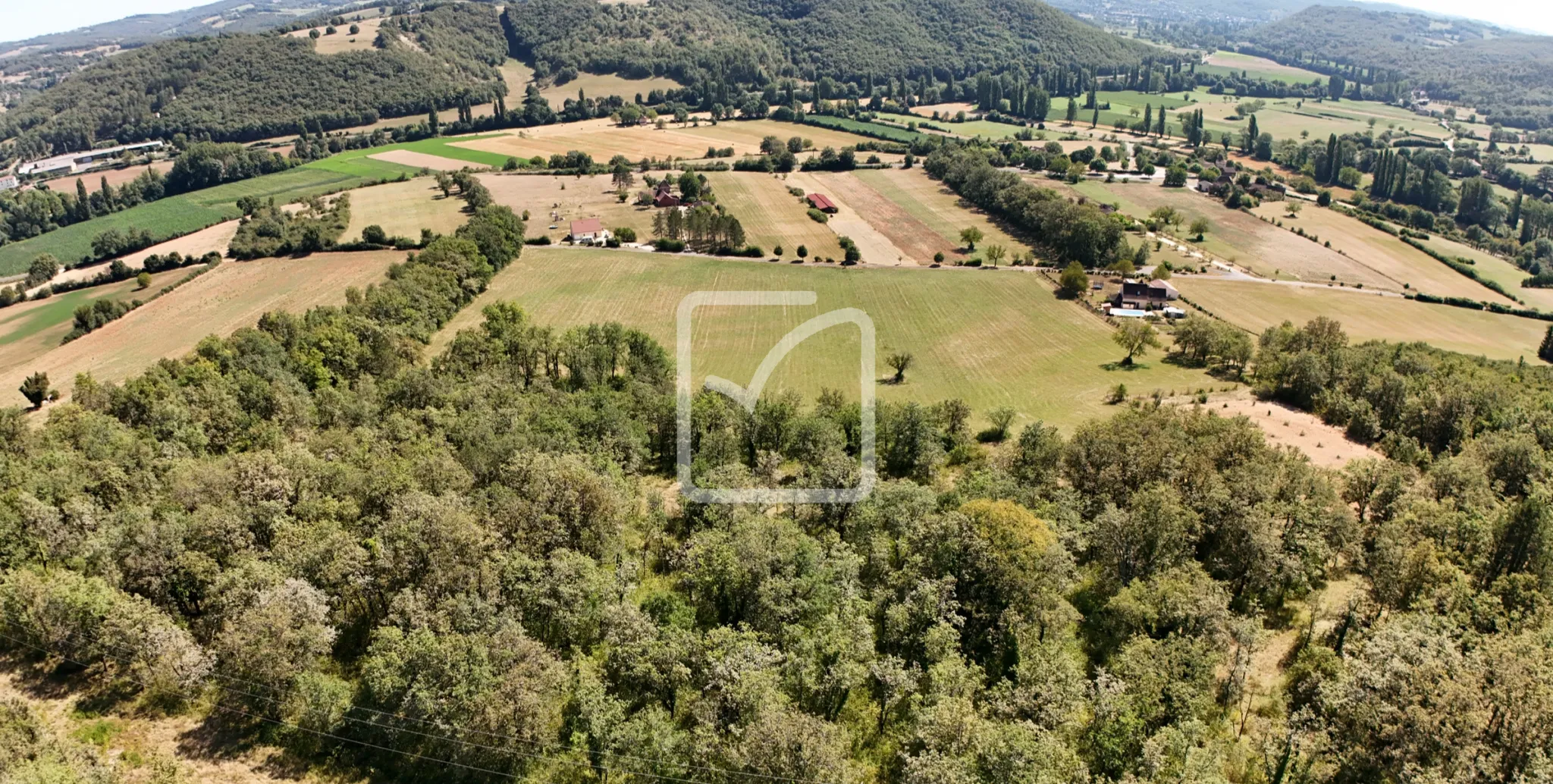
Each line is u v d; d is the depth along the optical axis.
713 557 43.25
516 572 40.62
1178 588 42.56
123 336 115.50
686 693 36.59
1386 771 32.62
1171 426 66.75
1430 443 78.38
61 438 64.50
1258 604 47.53
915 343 117.81
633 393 76.75
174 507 45.81
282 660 35.88
